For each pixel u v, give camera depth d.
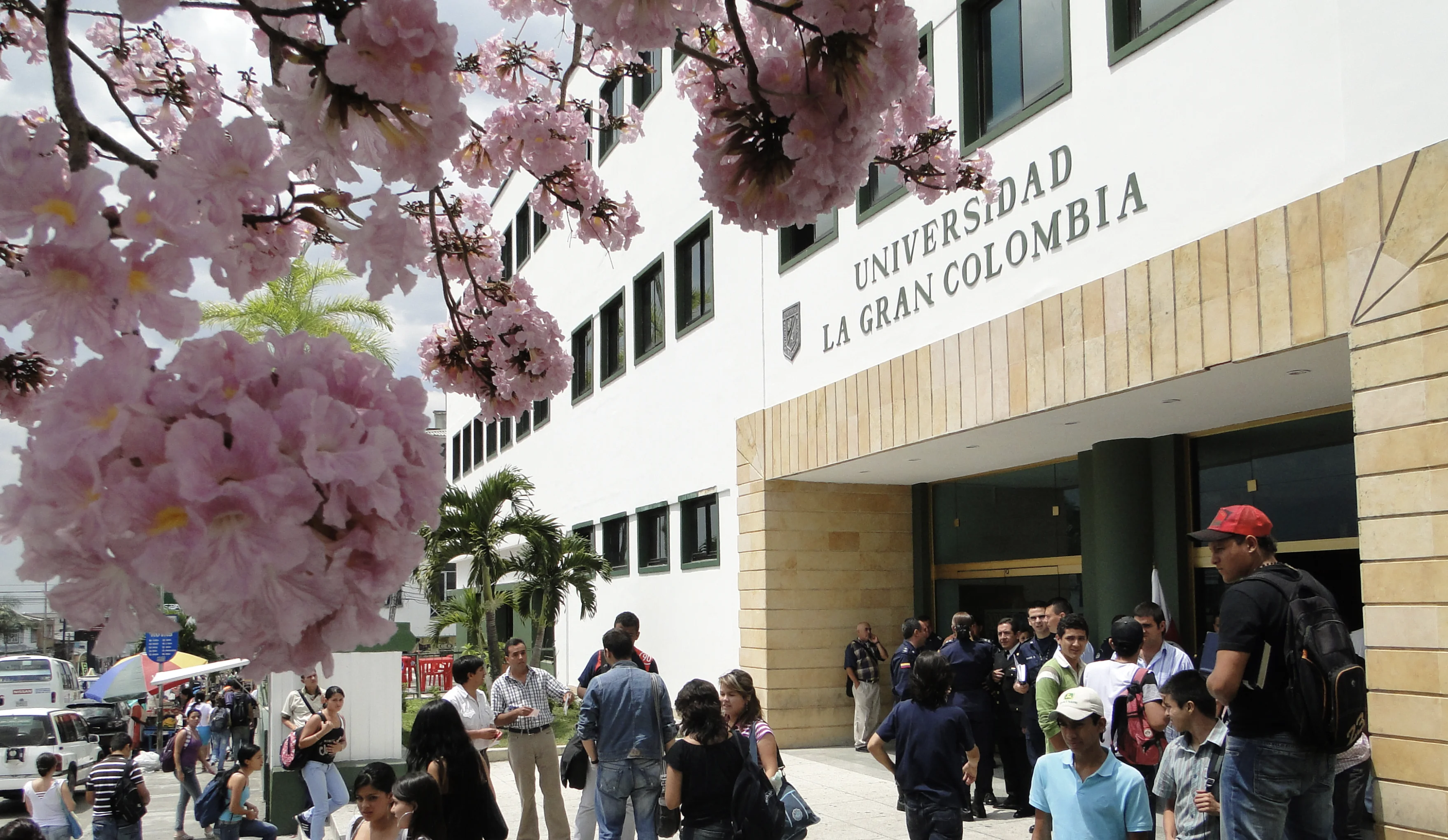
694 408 17.95
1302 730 4.47
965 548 14.88
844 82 2.48
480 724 9.12
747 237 16.11
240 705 18.42
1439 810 6.09
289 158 1.85
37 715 19.47
